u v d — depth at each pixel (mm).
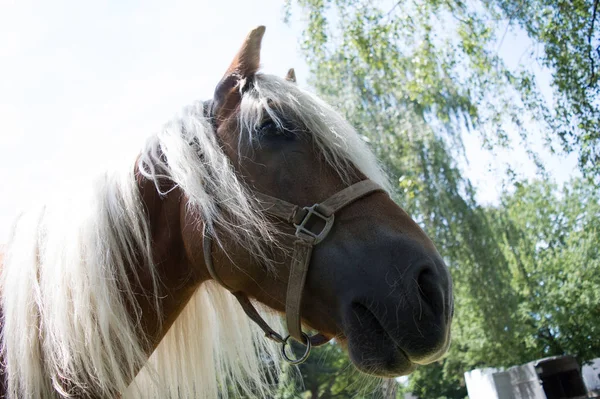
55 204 2010
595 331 23453
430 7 9062
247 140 1906
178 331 2189
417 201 13938
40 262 1918
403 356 1608
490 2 8758
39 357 1812
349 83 12711
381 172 2146
